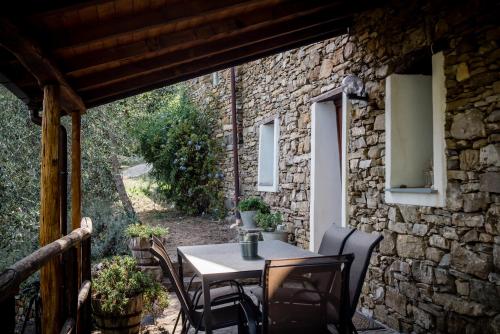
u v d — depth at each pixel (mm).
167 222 9461
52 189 2508
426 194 3377
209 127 10367
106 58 2762
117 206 7867
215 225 8945
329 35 4582
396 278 3746
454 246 3104
